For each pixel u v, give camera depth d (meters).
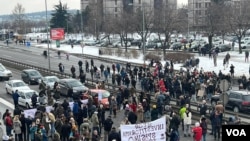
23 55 80.19
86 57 74.69
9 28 184.12
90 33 135.88
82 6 182.38
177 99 31.69
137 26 82.38
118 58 69.88
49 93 31.09
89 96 28.08
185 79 34.09
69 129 20.91
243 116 27.56
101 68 49.38
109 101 29.55
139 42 90.38
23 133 22.88
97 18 128.50
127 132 17.12
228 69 50.69
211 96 31.69
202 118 21.95
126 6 152.62
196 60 52.06
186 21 105.06
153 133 17.33
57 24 138.38
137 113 25.64
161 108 26.67
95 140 19.38
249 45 75.19
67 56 71.31
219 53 70.56
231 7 84.81
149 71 41.06
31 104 30.83
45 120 22.42
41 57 76.00
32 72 45.38
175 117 22.19
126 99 30.17
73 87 35.66
